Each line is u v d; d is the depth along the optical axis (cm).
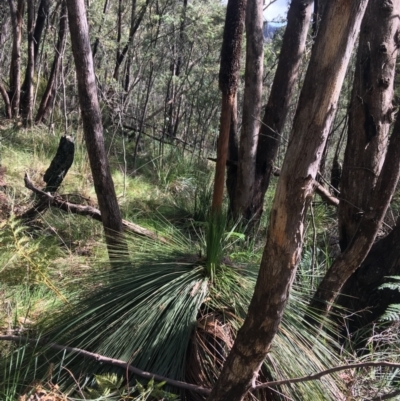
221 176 347
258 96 559
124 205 632
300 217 175
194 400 260
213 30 1066
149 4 1195
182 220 613
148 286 302
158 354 269
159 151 948
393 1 324
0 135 826
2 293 351
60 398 243
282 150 917
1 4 1320
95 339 279
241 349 198
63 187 611
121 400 248
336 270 315
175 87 1200
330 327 329
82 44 338
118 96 959
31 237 458
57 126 1014
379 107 332
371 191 340
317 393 269
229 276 307
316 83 163
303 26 551
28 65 1048
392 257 340
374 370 299
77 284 343
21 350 285
